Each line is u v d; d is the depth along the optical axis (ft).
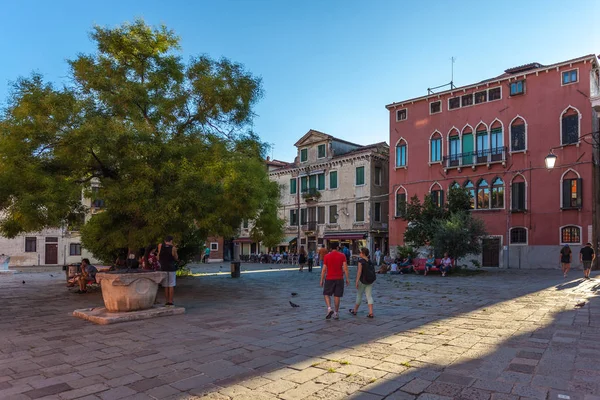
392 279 67.36
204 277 73.67
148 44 46.34
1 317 31.53
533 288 49.26
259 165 48.19
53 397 14.97
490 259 98.27
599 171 94.12
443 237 75.77
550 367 17.48
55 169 38.19
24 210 32.71
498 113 99.40
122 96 40.57
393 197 117.60
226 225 43.65
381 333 24.84
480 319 28.91
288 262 134.82
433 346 21.44
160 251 34.27
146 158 38.99
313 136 144.87
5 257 93.56
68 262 135.95
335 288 30.01
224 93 45.19
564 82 90.63
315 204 141.69
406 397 14.57
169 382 16.47
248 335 24.63
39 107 35.81
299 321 29.17
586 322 26.86
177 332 25.58
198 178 38.47
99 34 44.96
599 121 89.61
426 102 112.37
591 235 85.51
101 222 42.34
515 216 95.35
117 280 30.40
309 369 17.87
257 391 15.39
